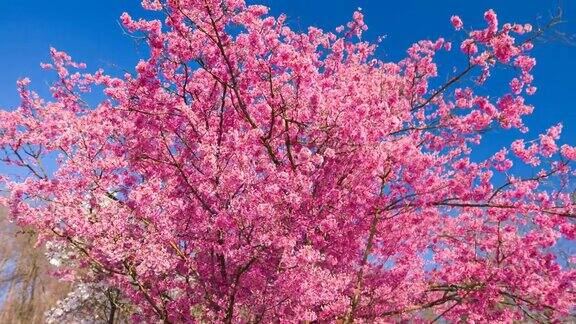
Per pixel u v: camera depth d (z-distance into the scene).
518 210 9.53
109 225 8.05
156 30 8.91
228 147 8.25
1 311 20.45
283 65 8.62
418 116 11.77
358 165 9.05
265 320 8.10
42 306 19.91
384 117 8.81
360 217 9.77
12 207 8.29
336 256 9.60
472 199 10.05
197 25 8.16
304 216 8.53
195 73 9.85
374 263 10.43
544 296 9.48
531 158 9.37
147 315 9.31
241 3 8.48
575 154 8.83
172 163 9.02
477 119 10.16
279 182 7.93
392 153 9.21
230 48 8.88
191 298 8.85
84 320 14.70
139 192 7.97
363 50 11.84
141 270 7.95
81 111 12.13
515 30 8.90
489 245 10.48
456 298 9.65
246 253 7.84
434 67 11.84
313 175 9.06
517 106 9.92
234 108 9.80
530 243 9.60
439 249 11.38
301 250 7.39
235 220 7.91
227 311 8.16
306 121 8.89
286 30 10.52
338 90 9.30
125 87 9.63
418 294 10.20
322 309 8.49
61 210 8.14
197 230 8.56
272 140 9.35
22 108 11.11
